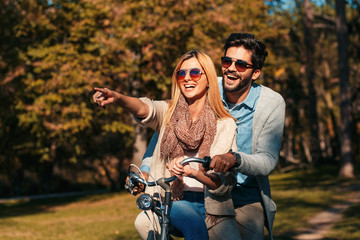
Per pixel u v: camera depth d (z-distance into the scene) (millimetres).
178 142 2967
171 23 19203
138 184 3006
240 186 3236
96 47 19859
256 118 3133
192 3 19875
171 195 2941
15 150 29047
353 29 29312
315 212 12805
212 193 2877
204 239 2797
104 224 13805
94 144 32312
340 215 12172
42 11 21984
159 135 3031
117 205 20188
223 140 2979
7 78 20375
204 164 2596
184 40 20078
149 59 19719
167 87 20781
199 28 19656
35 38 22562
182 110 3000
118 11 19531
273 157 3002
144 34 18969
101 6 19797
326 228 10336
